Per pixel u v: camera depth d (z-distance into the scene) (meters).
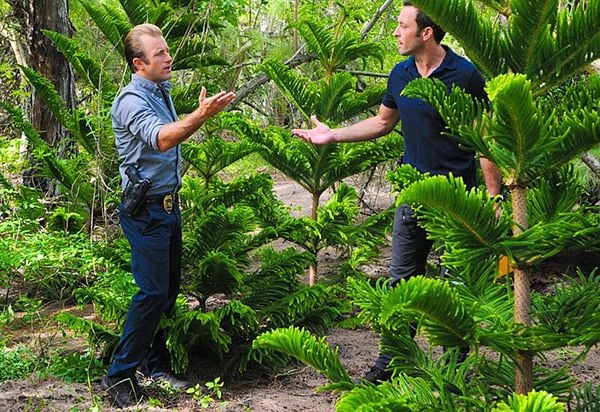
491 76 1.94
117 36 5.46
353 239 5.13
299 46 7.13
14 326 4.87
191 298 5.45
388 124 3.63
